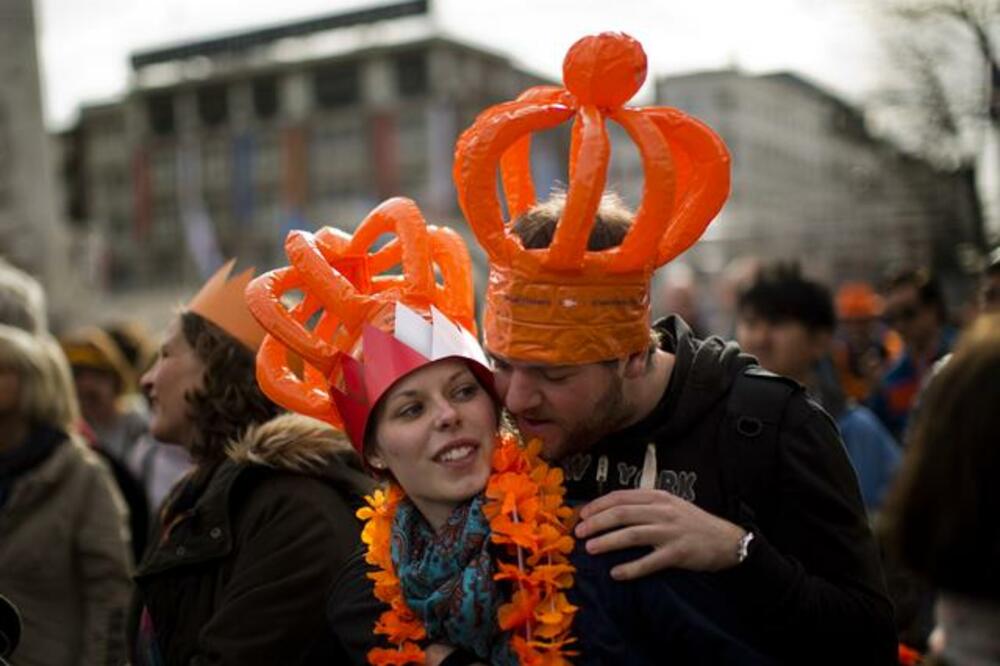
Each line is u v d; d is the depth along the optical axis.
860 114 17.19
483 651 1.70
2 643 2.38
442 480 1.75
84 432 3.94
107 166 54.72
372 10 48.41
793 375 3.61
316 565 2.23
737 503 1.80
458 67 48.12
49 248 21.77
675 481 1.83
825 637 1.73
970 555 1.31
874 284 22.64
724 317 11.49
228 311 2.53
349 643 1.90
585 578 1.67
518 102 1.76
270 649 2.18
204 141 50.56
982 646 1.33
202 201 47.62
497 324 1.72
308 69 49.22
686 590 1.66
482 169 1.68
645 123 1.66
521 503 1.71
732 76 27.23
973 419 1.32
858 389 5.58
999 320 1.39
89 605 3.11
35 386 3.15
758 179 34.12
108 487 3.22
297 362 2.36
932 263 14.76
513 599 1.66
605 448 1.88
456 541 1.72
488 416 1.79
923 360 4.98
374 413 1.79
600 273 1.67
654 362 1.86
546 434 1.78
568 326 1.67
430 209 34.19
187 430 2.62
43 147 21.91
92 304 23.45
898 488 1.40
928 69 11.82
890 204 20.92
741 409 1.83
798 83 38.03
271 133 49.59
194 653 2.32
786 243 25.20
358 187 47.78
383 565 1.82
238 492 2.35
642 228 1.66
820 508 1.79
